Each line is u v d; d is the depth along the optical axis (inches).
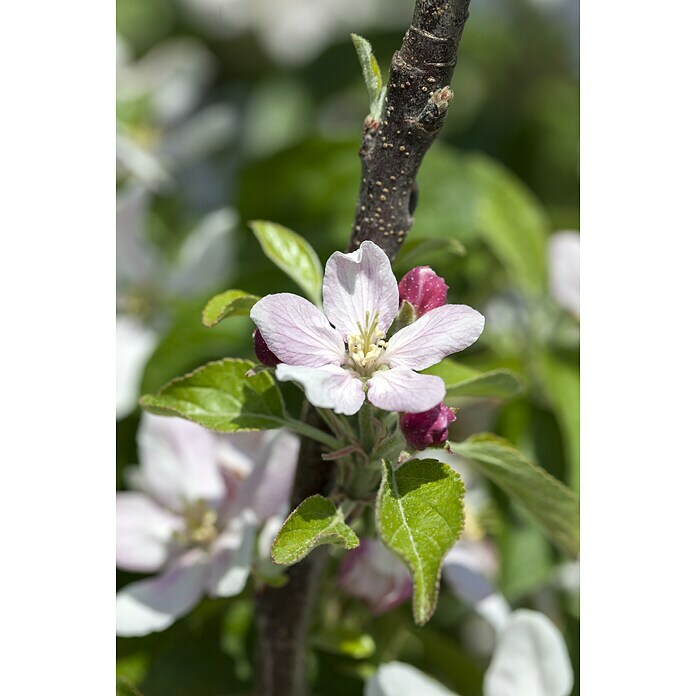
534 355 24.3
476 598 21.8
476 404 23.8
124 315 25.1
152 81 27.9
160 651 21.7
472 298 25.1
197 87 28.5
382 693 20.6
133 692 20.1
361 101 31.6
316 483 19.1
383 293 18.2
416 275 18.5
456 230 24.6
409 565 17.1
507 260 24.6
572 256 24.2
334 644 20.8
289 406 22.7
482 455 19.5
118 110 27.2
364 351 18.0
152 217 26.8
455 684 22.7
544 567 22.9
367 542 20.4
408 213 18.8
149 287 25.2
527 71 30.0
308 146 24.8
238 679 21.8
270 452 20.6
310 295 19.7
